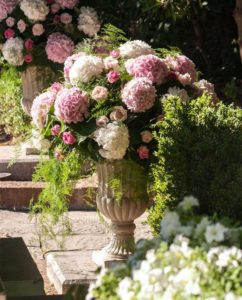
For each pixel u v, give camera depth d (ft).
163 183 19.48
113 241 22.13
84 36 31.19
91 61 21.06
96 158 20.97
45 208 23.17
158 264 12.01
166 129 19.48
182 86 21.58
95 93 20.53
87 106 20.76
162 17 37.14
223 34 39.37
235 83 38.91
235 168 18.49
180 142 19.12
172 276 11.64
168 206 19.11
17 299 16.12
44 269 24.26
